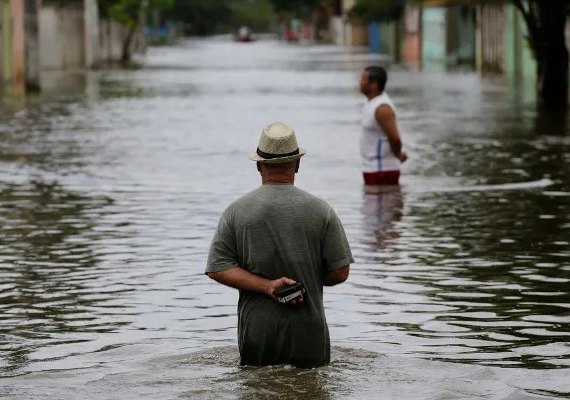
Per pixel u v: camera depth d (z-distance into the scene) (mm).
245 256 14555
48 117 61031
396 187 33219
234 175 36875
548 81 69812
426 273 22078
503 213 29078
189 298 20078
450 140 47969
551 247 24625
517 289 20703
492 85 91438
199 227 27250
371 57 176375
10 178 36156
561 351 16641
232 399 13711
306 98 77875
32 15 82625
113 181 35375
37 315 18938
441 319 18547
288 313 14547
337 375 14547
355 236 25984
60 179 35875
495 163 39719
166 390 14133
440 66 135000
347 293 20391
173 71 125812
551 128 53250
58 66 131625
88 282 21422
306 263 14492
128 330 17891
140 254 24047
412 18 163625
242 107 69125
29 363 16016
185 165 39531
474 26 143250
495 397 13984
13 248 24781
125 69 132250
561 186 33938
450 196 31953
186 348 16656
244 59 168750
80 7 137125
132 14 167375
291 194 14625
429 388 14281
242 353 14781
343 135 50969
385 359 15578
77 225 27594
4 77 83188
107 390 14242
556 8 69000
